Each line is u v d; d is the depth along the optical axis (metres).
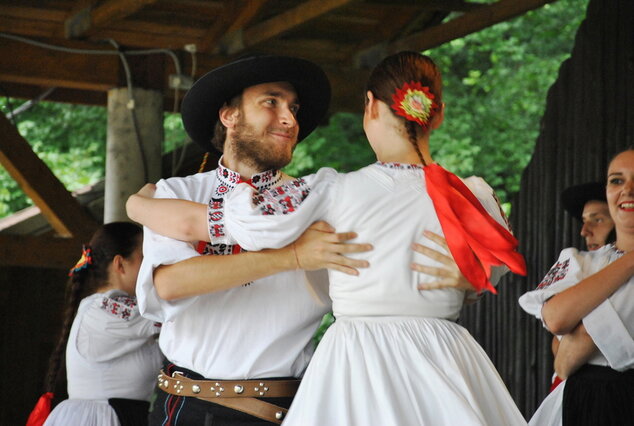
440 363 2.54
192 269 2.73
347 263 2.59
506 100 13.37
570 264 3.50
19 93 8.34
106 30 6.87
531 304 3.45
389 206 2.60
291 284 2.93
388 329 2.56
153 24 6.94
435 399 2.47
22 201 13.90
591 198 4.37
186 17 6.98
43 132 14.04
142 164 6.86
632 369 3.30
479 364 2.65
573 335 3.35
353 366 2.51
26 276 7.18
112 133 6.91
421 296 2.59
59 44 6.91
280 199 2.64
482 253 2.53
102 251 4.17
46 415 3.99
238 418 2.88
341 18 7.32
